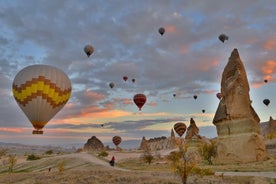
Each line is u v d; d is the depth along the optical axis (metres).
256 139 45.94
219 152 48.28
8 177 41.91
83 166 62.53
